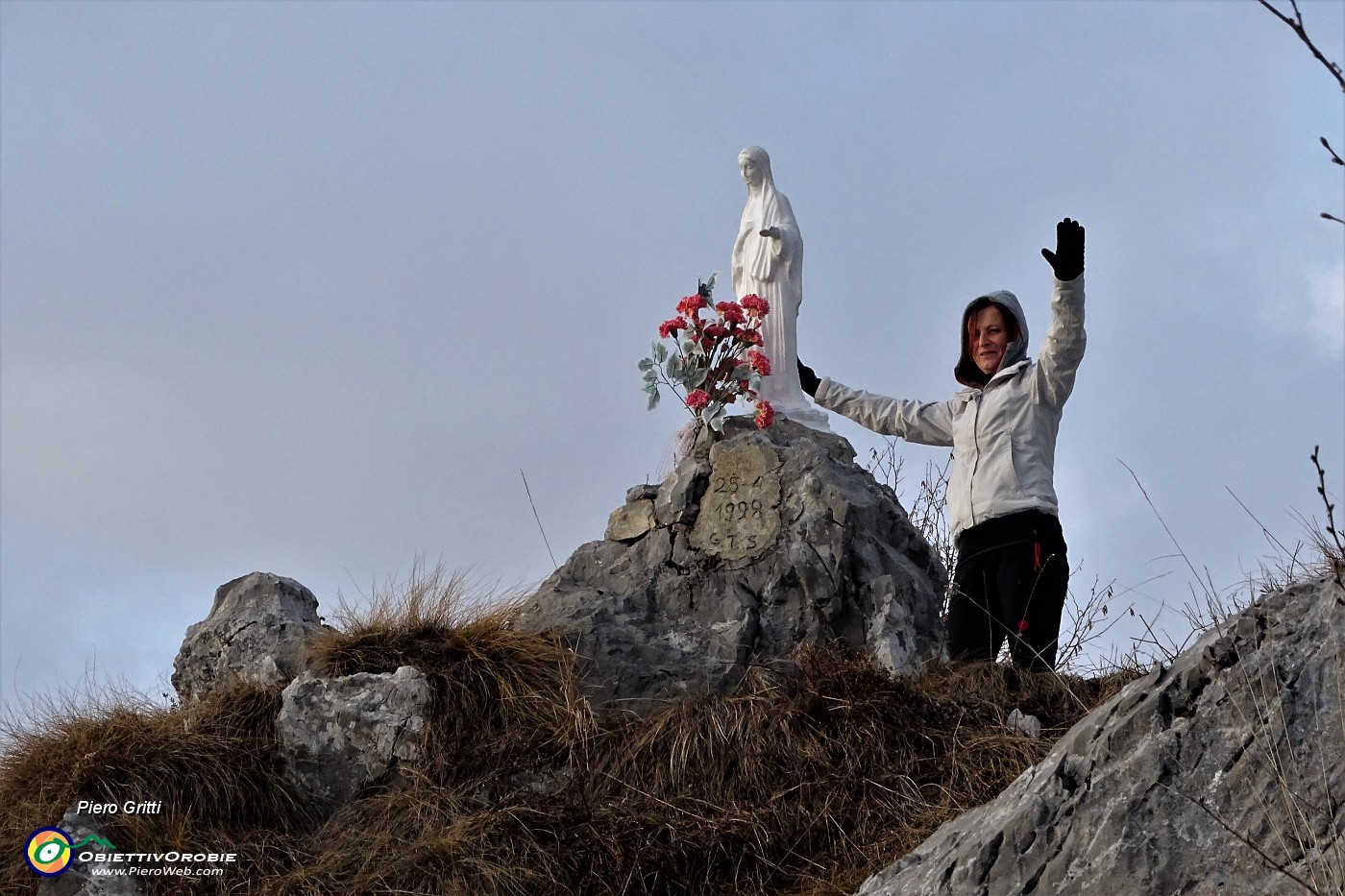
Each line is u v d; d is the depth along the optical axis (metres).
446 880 6.62
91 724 7.54
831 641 8.23
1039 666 7.77
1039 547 7.78
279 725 7.57
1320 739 4.95
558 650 8.05
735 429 9.43
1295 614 5.21
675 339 9.52
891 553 8.98
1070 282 7.58
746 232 10.43
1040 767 5.52
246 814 7.20
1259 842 4.86
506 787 7.32
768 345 10.11
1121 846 4.99
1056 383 7.89
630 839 6.83
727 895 6.66
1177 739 5.12
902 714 7.39
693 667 8.17
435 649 7.95
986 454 7.97
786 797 7.11
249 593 8.86
